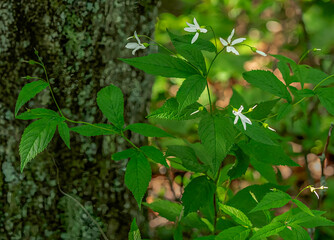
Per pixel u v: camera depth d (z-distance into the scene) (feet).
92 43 2.92
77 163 2.97
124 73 2.98
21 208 2.98
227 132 2.54
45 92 2.93
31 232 2.99
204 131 2.54
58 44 2.91
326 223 2.57
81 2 2.90
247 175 4.15
